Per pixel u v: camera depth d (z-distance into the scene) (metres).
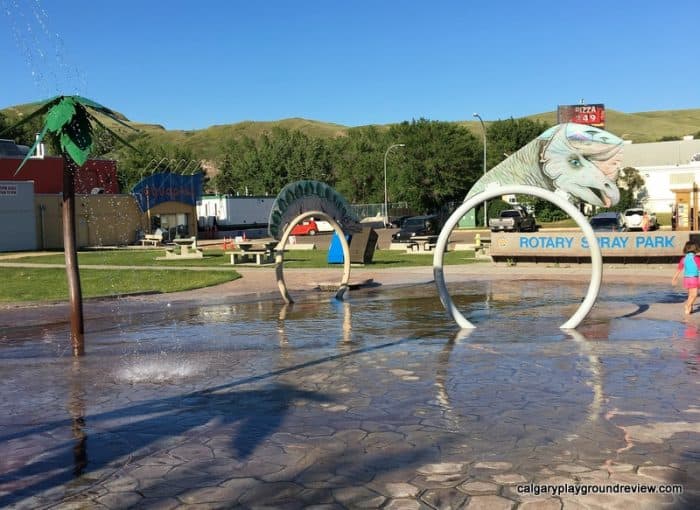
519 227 47.09
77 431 5.80
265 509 4.11
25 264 27.66
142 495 4.38
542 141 40.59
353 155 93.75
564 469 4.63
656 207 68.88
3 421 6.15
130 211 47.78
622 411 5.98
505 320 11.45
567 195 40.22
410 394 6.73
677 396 6.44
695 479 4.42
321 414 6.13
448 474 4.60
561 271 20.08
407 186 71.81
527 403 6.30
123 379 7.75
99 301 15.36
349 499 4.23
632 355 8.36
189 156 90.00
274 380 7.50
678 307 12.53
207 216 61.53
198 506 4.18
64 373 8.14
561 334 9.98
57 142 10.98
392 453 5.04
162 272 22.80
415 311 12.86
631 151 83.56
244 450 5.20
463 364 8.05
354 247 24.53
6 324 12.30
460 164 71.19
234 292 16.91
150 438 5.56
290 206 22.98
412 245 32.22
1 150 47.12
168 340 10.33
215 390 7.14
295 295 16.06
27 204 40.59
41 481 4.66
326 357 8.70
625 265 20.59
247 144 108.38
